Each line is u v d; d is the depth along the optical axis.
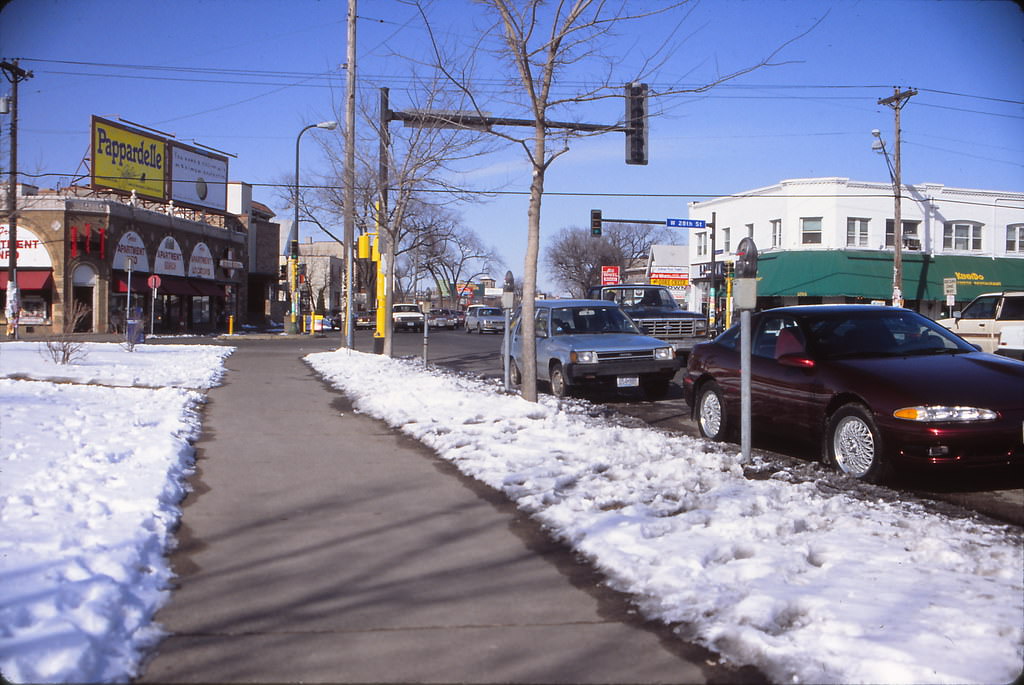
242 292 58.94
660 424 11.92
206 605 4.75
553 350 14.76
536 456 8.84
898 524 6.05
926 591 4.70
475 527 6.43
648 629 4.45
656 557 5.44
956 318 18.84
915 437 7.01
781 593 4.70
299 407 13.31
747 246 8.16
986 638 4.04
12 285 35.16
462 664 4.01
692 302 53.75
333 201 29.91
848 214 43.22
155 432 9.90
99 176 44.34
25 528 5.76
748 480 7.47
